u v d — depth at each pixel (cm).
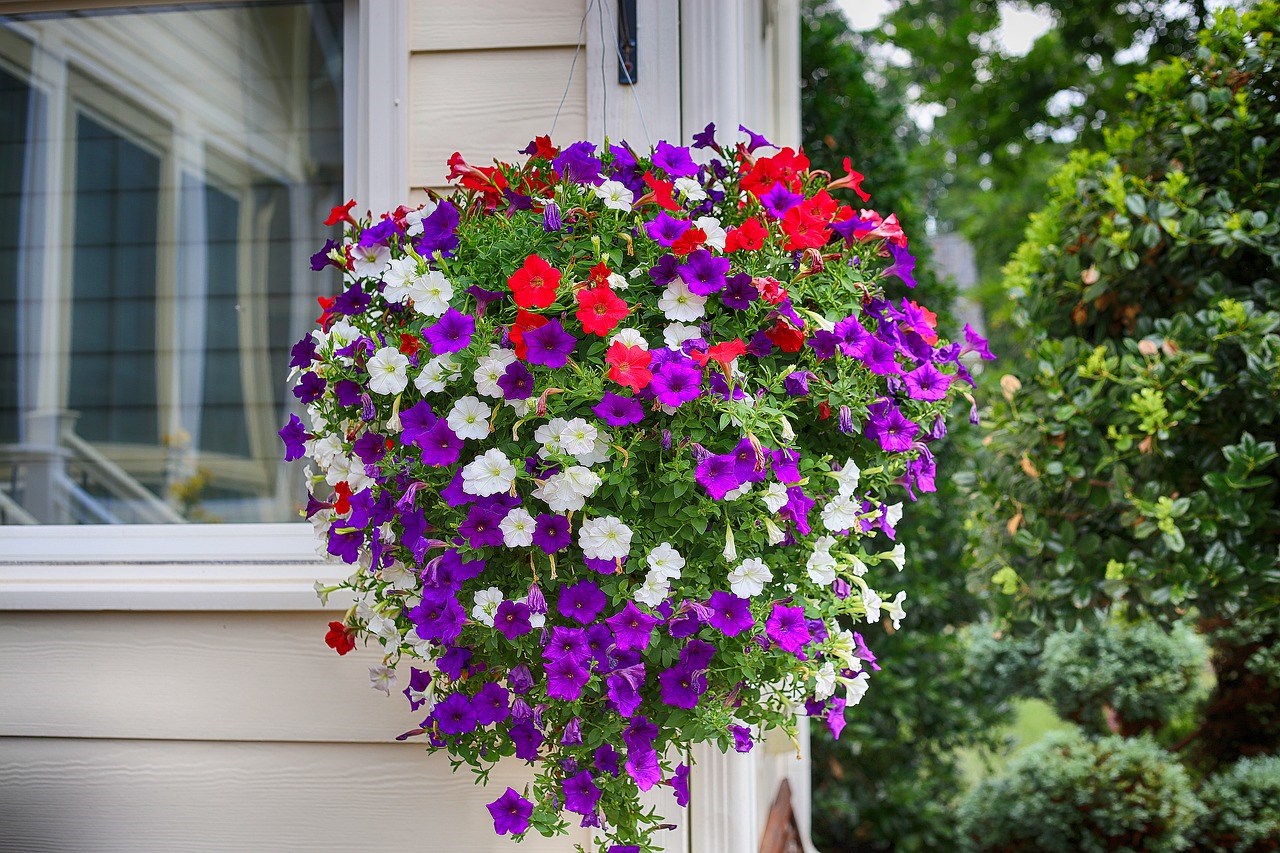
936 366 137
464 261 120
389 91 161
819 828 424
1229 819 347
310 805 155
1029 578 269
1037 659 409
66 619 159
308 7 203
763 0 262
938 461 387
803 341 119
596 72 156
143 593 155
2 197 214
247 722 155
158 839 156
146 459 210
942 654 415
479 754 127
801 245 119
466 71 161
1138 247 265
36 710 158
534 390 111
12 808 158
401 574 119
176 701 157
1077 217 278
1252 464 226
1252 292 248
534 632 113
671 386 106
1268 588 242
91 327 212
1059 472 253
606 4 157
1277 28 253
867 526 131
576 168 123
